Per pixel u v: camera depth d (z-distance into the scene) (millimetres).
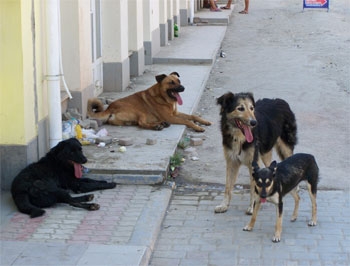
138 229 7855
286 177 7793
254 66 18500
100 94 14188
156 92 11812
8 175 9023
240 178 9906
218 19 26344
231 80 16797
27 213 8258
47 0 9406
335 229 8180
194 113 13328
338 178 9867
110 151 10227
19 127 8898
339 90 15578
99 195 8930
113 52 14352
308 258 7422
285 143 9383
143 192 9055
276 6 32562
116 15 14180
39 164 8766
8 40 8727
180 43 21078
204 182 9734
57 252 7172
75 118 11383
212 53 18969
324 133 12164
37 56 9328
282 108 9273
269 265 7266
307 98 14781
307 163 8109
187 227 8273
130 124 11844
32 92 9180
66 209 8461
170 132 11438
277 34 24094
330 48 21062
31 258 7023
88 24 12125
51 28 9477
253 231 8125
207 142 11523
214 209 8773
